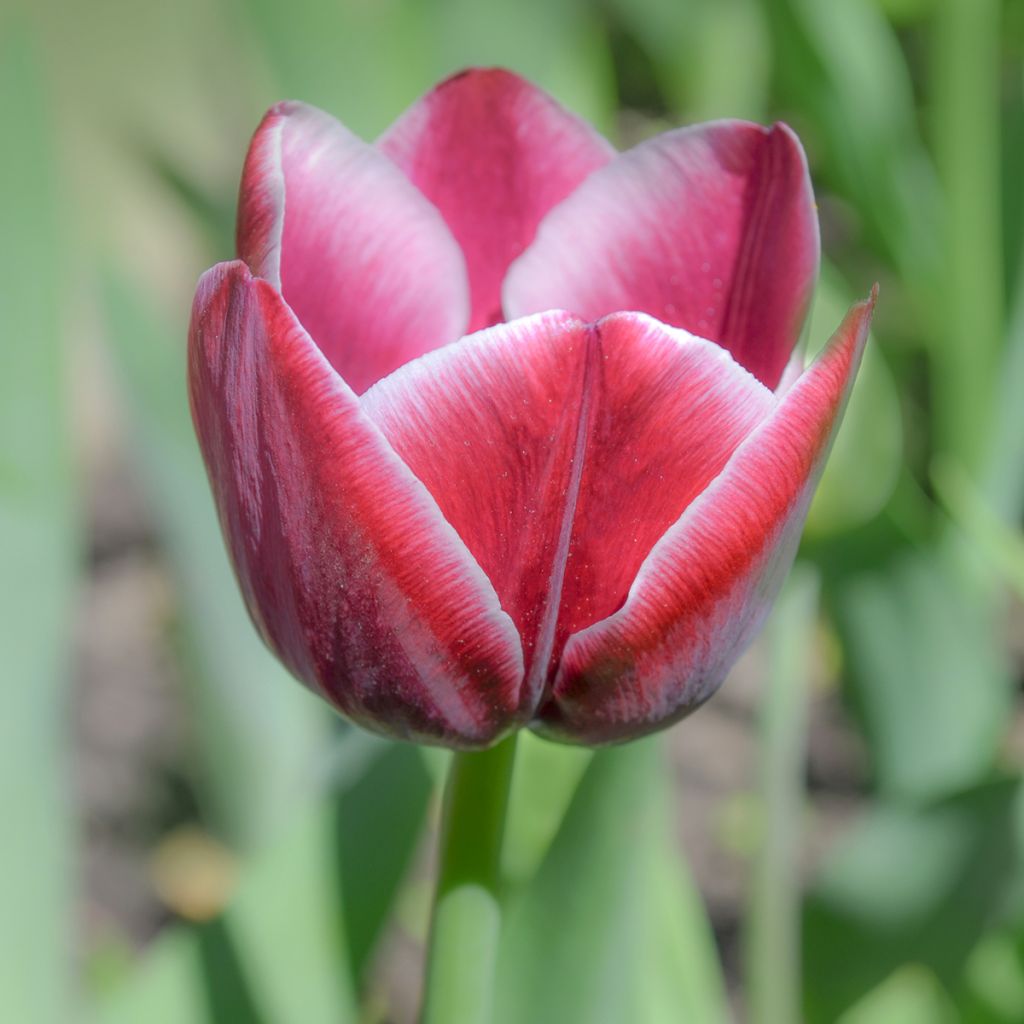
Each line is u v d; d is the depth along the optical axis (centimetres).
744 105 85
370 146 42
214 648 75
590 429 39
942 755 65
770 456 39
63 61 136
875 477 52
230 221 71
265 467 39
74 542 50
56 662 50
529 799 49
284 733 77
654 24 87
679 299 42
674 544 39
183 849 98
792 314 41
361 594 39
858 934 57
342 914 51
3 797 49
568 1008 48
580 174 43
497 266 44
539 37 68
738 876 96
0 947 49
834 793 100
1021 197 83
